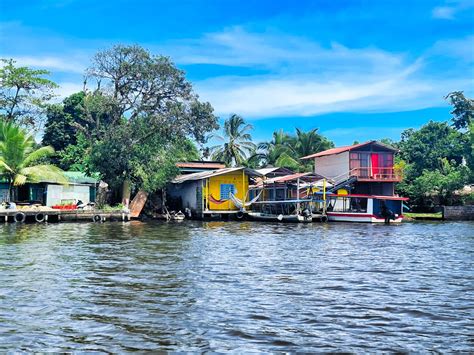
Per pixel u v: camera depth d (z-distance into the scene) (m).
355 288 10.97
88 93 43.28
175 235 25.19
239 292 10.48
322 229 30.69
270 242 21.70
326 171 47.09
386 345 7.01
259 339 7.25
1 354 6.57
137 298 9.88
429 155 54.97
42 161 44.72
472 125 49.22
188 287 11.02
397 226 34.06
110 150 39.97
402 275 12.76
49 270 13.33
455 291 10.67
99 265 14.28
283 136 58.09
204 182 42.44
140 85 41.81
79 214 36.06
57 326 7.88
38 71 45.88
